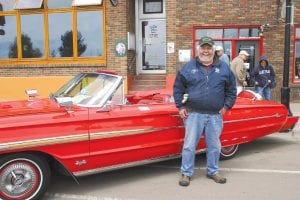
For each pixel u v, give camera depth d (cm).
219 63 587
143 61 1609
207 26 1440
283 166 699
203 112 593
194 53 1451
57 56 1545
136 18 1591
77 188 591
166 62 1483
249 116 721
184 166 605
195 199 545
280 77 1423
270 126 761
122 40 1473
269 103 773
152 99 714
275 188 586
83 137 544
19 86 1560
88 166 558
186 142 602
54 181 620
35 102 605
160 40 1591
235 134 706
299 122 1031
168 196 557
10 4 1567
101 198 552
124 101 611
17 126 501
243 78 1074
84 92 608
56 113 537
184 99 594
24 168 518
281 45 1418
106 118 564
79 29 1516
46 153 524
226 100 601
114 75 604
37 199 533
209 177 630
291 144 864
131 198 551
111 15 1476
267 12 1414
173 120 627
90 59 1508
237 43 1441
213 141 606
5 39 1578
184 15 1448
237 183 608
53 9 1530
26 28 1560
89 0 1479
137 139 594
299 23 1408
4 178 507
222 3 1430
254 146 844
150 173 659
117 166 587
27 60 1557
